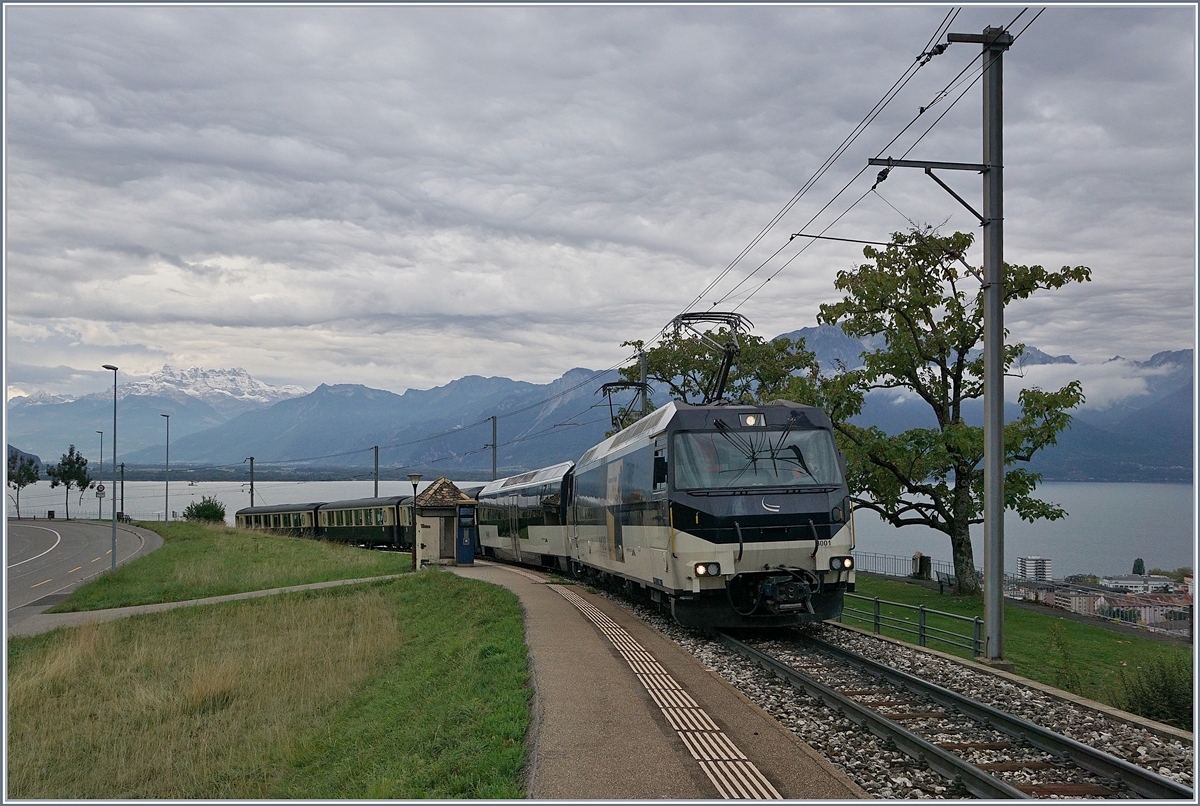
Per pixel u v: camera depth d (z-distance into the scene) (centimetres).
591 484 2698
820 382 2969
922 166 1605
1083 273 2567
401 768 1154
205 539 6397
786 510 1673
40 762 1622
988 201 1609
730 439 1741
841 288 2867
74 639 2870
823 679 1370
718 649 1634
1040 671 1839
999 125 1605
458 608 2717
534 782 889
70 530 8612
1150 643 2270
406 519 5606
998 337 1597
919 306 2742
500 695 1322
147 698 2020
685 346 4019
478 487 5428
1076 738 1039
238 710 1892
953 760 875
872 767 918
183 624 3173
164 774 1514
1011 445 2667
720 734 1025
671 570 1698
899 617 2678
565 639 1752
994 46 1608
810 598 1670
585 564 2888
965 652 2197
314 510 7038
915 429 2892
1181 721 1228
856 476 2923
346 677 2073
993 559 1555
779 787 847
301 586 3891
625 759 945
